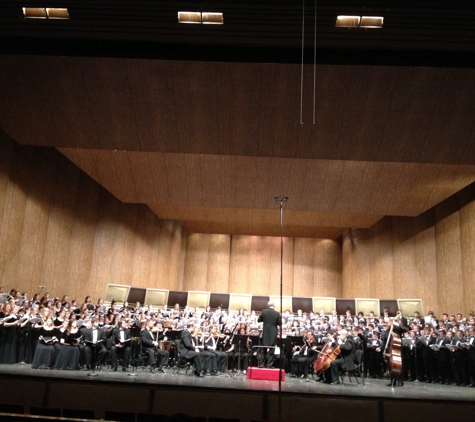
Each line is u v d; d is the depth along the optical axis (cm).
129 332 1069
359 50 970
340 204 1686
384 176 1513
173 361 1241
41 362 981
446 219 1700
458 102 1052
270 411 764
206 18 902
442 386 1071
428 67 972
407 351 1248
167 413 766
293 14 884
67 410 507
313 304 2003
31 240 1409
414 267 1886
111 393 775
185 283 2562
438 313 1730
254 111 1125
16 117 1194
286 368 1233
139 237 2062
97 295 1781
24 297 1202
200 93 1082
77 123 1200
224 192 1662
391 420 754
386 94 1050
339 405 763
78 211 1686
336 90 1047
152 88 1077
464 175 1460
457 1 848
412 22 883
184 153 1352
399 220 2005
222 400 770
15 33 945
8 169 1289
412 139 1177
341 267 2550
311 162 1474
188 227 2548
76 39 967
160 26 918
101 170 1609
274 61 986
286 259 2577
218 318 1481
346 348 1027
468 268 1534
